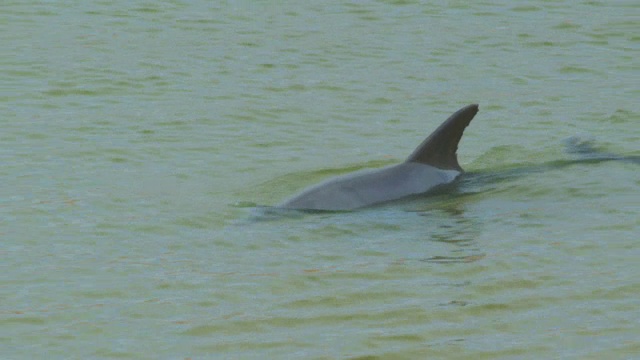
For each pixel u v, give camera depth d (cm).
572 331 4728
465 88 8356
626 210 6059
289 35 9381
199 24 9575
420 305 4984
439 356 4531
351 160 7006
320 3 10200
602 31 9562
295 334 4728
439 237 5722
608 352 4534
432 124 7694
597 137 7400
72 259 5456
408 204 6131
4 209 6053
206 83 8312
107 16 9700
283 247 5600
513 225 5875
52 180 6519
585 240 5675
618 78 8600
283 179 6631
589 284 5175
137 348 4603
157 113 7712
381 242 5662
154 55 8831
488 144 7300
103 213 6028
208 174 6700
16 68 8431
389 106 8000
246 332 4747
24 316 4872
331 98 8106
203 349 4597
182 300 5031
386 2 10238
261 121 7650
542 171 6706
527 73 8675
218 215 6000
